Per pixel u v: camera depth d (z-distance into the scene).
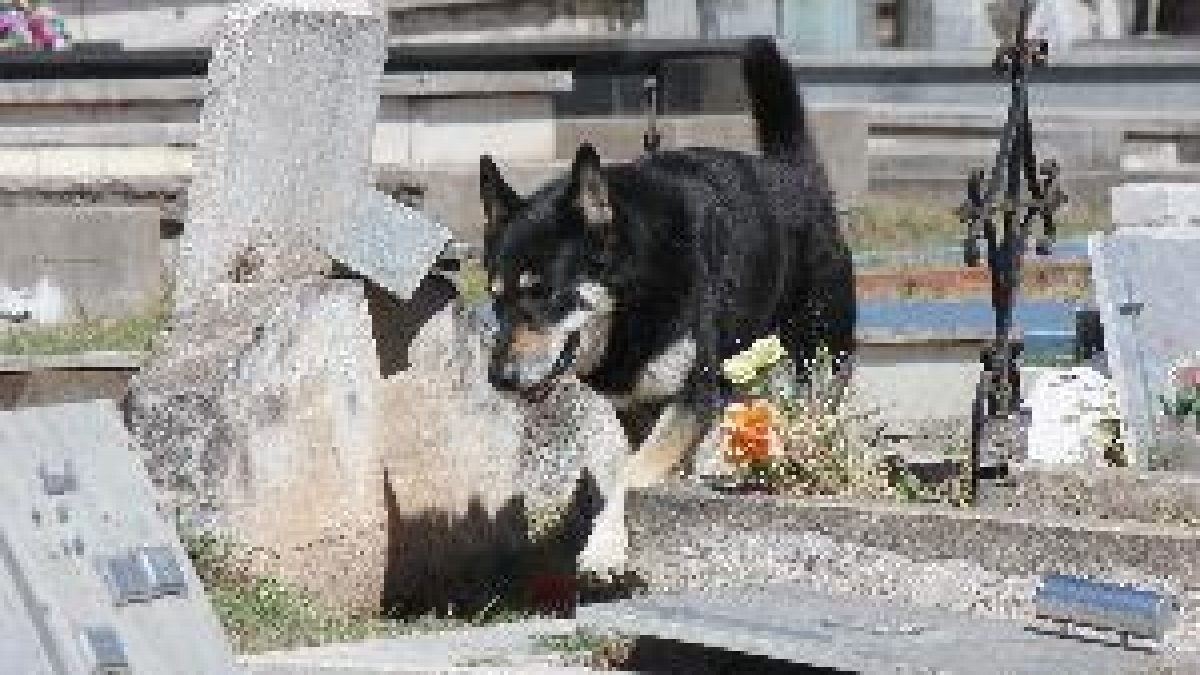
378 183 22.56
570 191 15.15
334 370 14.35
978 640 11.84
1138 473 13.48
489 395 15.17
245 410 14.09
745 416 14.20
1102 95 32.72
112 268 20.78
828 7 33.94
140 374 14.37
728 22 33.00
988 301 20.48
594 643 12.93
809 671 12.18
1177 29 39.56
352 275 14.62
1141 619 11.83
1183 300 15.13
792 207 16.83
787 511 13.58
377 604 14.61
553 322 15.05
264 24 14.66
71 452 11.17
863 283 20.73
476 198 22.72
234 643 13.23
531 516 15.42
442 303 14.98
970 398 19.44
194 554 14.02
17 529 10.73
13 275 20.81
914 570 13.09
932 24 35.62
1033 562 12.72
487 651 12.93
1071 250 22.36
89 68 26.17
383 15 15.02
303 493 14.24
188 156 23.41
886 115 29.45
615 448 15.55
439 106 24.67
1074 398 14.71
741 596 12.78
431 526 14.87
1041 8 35.31
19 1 27.59
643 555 14.20
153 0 33.25
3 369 16.84
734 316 16.11
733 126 25.91
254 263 14.60
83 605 10.77
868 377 19.31
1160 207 18.66
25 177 22.19
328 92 14.79
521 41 27.72
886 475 14.29
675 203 15.66
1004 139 14.38
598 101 26.59
